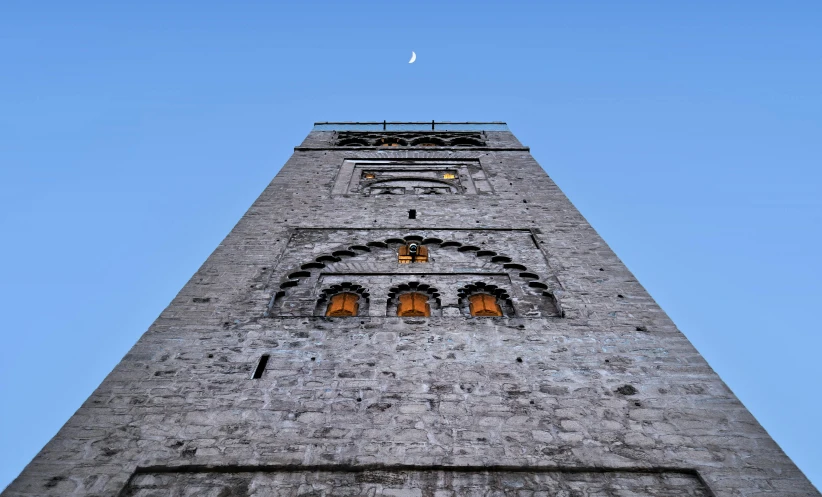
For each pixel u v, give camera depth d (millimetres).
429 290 14070
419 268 15211
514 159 26188
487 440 9203
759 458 8914
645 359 11273
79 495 8141
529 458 8875
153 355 11109
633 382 10617
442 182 23578
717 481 8516
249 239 16750
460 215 19031
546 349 11562
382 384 10453
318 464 8695
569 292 13781
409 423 9539
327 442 9117
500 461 8797
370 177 24156
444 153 27109
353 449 9000
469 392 10289
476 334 12070
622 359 11273
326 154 26938
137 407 9766
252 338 11773
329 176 23344
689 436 9344
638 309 13070
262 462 8727
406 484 8438
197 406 9844
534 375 10758
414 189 22594
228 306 12953
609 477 8625
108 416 9539
